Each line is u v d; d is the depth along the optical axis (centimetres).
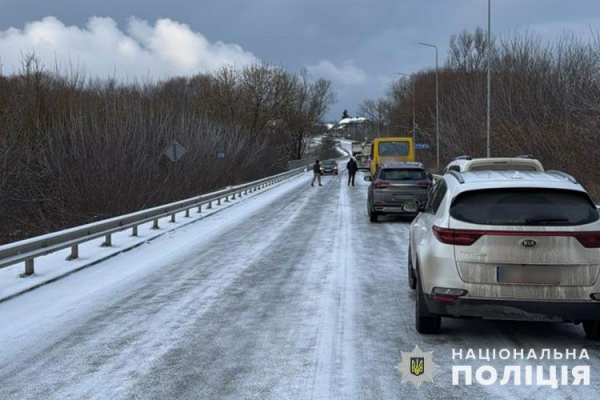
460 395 458
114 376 509
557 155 2336
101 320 696
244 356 555
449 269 553
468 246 549
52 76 2695
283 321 675
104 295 831
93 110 2544
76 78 2753
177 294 829
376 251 1199
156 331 645
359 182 4366
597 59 2675
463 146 3816
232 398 456
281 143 6925
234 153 4238
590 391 463
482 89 3897
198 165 3234
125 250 1250
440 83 6862
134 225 1405
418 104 7881
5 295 812
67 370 527
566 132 2328
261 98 6400
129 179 2364
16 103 2430
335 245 1286
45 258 1126
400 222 1762
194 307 750
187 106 4078
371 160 3856
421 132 6875
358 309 726
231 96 6184
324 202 2539
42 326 673
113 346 595
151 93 3662
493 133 2962
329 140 11969
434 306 565
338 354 557
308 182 4469
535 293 532
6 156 2052
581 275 530
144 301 791
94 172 2286
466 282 547
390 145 3606
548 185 561
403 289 840
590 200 556
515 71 3456
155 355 563
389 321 671
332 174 6000
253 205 2461
